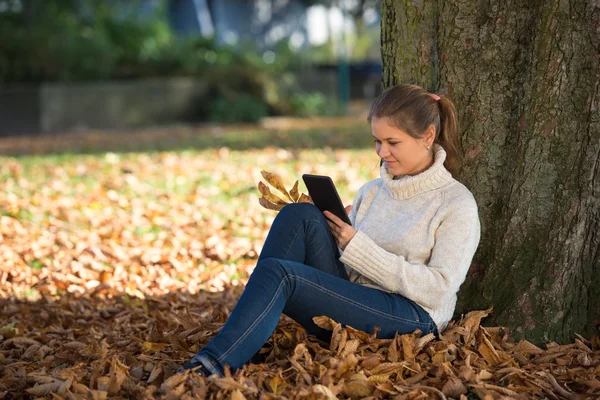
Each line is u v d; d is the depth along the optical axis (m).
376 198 3.76
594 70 3.63
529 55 3.81
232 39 26.84
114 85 19.98
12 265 6.17
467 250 3.43
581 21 3.61
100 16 21.20
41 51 19.16
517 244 3.85
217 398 3.05
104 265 6.34
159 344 3.99
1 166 11.29
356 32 37.31
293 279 3.29
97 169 11.00
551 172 3.74
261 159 11.75
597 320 3.86
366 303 3.40
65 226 7.64
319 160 11.42
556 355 3.63
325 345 3.65
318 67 27.77
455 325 3.73
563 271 3.77
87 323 4.86
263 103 22.41
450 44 3.92
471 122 3.92
